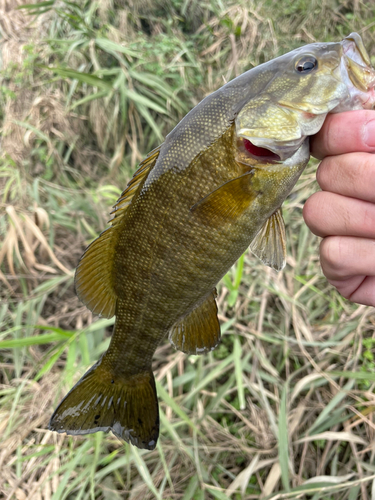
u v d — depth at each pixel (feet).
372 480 1.19
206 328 0.86
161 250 0.76
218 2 2.29
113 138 2.25
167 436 1.35
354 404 1.32
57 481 1.32
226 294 1.59
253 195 0.71
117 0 2.37
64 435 1.40
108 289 0.87
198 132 0.71
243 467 1.32
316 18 2.18
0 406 1.53
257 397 1.38
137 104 2.08
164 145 0.74
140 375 0.90
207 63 2.22
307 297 1.59
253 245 0.81
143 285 0.80
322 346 1.47
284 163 0.69
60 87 2.35
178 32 2.32
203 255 0.74
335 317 1.53
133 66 2.12
